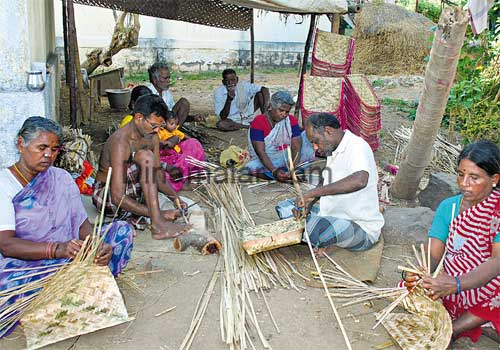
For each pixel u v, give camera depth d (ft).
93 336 8.94
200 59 43.78
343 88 21.21
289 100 15.92
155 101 11.52
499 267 8.05
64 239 9.29
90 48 39.91
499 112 21.47
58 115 22.91
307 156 17.10
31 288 8.28
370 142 20.75
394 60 44.01
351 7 22.49
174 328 9.27
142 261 11.46
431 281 7.98
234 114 23.61
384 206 14.82
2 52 12.60
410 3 55.83
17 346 8.57
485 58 22.77
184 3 24.56
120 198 11.71
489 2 13.17
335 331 9.40
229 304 9.57
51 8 25.61
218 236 12.64
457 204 8.91
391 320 9.28
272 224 11.75
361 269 11.23
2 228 8.36
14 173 8.68
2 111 12.80
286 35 45.88
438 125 14.33
